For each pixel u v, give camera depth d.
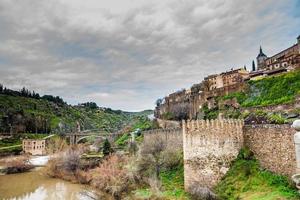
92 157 108.69
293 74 79.00
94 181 76.06
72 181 88.19
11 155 158.62
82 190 73.75
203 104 109.44
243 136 46.34
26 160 131.00
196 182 43.78
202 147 44.66
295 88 72.88
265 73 107.00
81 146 147.88
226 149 45.03
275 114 54.72
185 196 43.19
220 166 44.28
